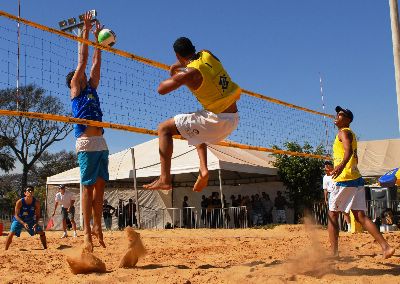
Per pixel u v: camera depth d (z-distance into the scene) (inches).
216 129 156.3
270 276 146.5
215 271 161.8
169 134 157.9
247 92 256.4
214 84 153.8
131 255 180.4
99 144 210.4
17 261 219.0
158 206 857.5
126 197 852.6
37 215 340.5
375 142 745.6
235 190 845.2
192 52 161.2
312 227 201.6
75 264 166.2
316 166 767.1
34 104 1114.1
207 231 499.8
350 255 206.5
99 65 226.5
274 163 780.6
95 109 214.8
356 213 192.4
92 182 205.9
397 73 409.1
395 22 412.8
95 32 233.9
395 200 551.8
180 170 663.8
